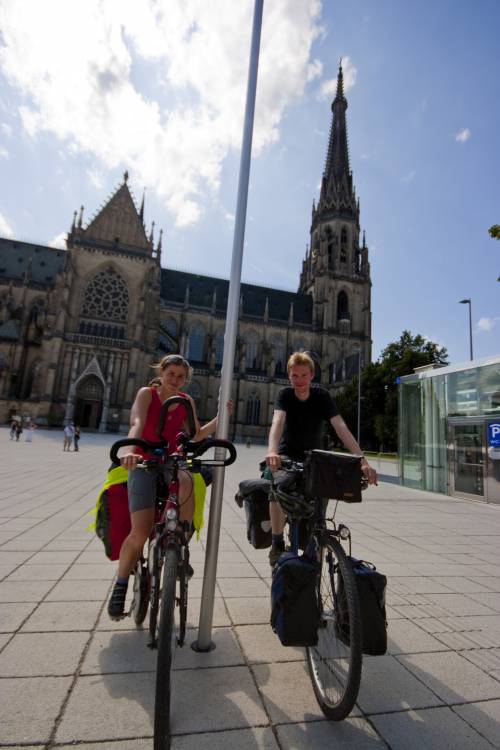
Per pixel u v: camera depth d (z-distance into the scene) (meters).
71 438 29.83
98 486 13.62
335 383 80.75
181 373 4.24
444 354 59.41
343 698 2.79
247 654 3.79
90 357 65.56
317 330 86.56
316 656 3.30
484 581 6.19
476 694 3.33
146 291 69.50
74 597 4.80
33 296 72.62
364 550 7.69
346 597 3.02
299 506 3.77
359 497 3.28
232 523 9.38
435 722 2.97
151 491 3.79
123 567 3.80
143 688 3.17
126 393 64.81
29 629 3.99
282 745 2.66
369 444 63.22
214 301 83.69
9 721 2.69
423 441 18.94
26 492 11.79
